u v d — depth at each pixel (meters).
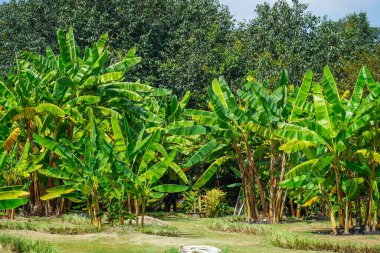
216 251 9.36
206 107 29.06
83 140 15.94
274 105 16.23
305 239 10.73
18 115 16.73
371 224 14.89
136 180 12.95
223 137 17.05
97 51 18.09
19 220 15.57
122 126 18.59
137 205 13.59
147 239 11.41
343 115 13.43
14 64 31.48
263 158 21.91
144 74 31.55
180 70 29.55
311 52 33.47
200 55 30.28
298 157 17.28
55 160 18.77
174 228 13.91
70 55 18.41
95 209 13.41
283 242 10.91
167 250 9.58
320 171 13.82
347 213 13.49
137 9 34.34
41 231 12.17
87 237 11.38
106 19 31.73
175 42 32.91
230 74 30.88
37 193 18.69
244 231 14.35
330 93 13.30
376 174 13.92
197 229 15.39
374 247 9.91
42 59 18.44
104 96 19.17
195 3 37.03
